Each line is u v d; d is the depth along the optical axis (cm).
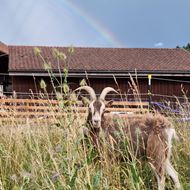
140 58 2961
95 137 589
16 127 619
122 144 546
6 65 2791
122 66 2695
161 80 2692
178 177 561
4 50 2656
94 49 3114
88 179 371
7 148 542
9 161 498
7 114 653
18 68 2430
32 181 392
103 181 435
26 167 485
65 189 363
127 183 445
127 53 3083
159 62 2883
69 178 367
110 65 2695
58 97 421
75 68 2545
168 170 565
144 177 550
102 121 626
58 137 525
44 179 373
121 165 537
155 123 597
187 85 2730
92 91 681
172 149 623
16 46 2989
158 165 566
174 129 613
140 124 601
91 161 452
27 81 2511
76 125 471
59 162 411
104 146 524
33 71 2417
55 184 394
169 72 2620
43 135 534
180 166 595
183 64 2856
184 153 621
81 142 498
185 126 686
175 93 2706
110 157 548
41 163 411
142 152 595
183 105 780
